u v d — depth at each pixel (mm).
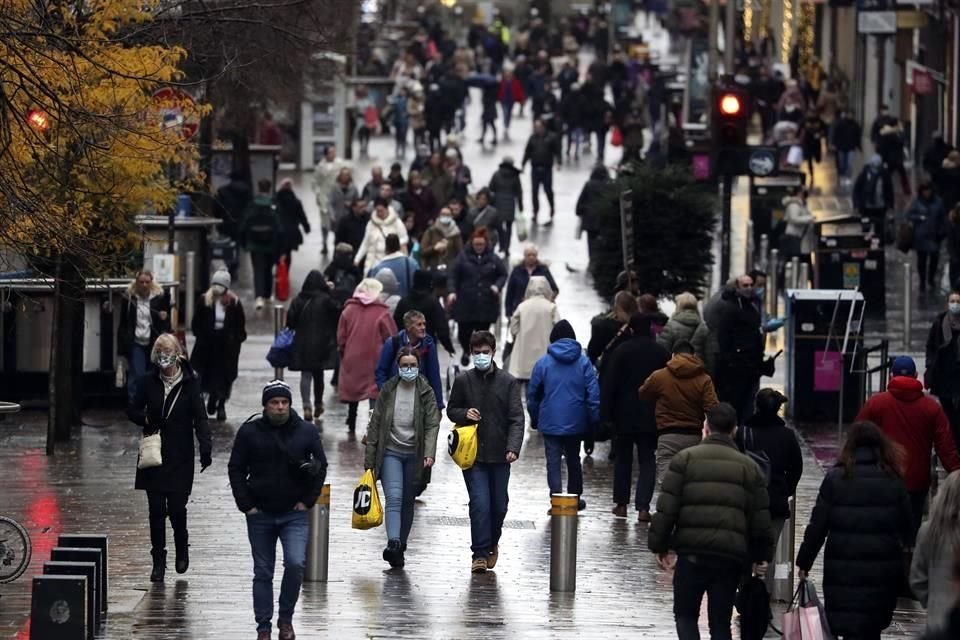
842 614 37312
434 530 52344
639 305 59719
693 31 170625
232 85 78375
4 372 70812
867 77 168375
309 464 39562
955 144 135750
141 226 72062
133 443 65125
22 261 63062
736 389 63844
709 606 37594
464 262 78312
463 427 47000
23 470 60156
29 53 47219
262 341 87500
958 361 56000
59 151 50250
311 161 150750
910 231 99688
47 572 39406
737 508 37031
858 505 37312
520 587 46094
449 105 155750
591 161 152875
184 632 40594
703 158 83625
